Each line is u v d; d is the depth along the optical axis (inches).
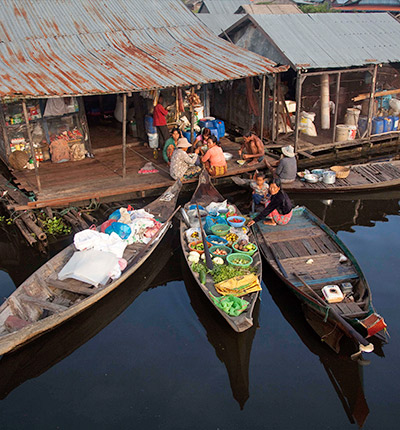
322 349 251.0
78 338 266.4
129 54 492.4
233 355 249.4
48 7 521.3
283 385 226.8
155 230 353.4
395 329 260.8
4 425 209.9
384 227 386.0
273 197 349.1
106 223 347.6
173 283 318.3
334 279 288.5
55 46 483.5
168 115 543.5
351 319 243.6
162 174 452.1
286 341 257.8
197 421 207.9
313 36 539.5
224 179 471.2
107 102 682.2
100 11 541.3
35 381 235.5
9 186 435.8
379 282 303.9
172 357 248.7
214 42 543.8
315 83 565.9
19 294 274.1
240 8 1012.5
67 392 227.3
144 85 414.0
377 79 587.8
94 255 300.8
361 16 599.8
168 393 224.4
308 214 375.9
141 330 271.6
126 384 230.8
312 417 208.1
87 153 510.6
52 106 471.2
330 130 566.9
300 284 283.9
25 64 442.0
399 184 464.4
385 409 211.6
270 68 479.8
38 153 484.4
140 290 311.6
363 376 231.3
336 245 331.3
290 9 1043.3
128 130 601.9
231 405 215.9
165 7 581.0
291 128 572.4
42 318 270.7
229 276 283.4
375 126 562.9
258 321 275.0
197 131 543.8
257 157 482.3
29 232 375.2
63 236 377.4
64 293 293.4
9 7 505.7
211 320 278.2
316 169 499.8
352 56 515.5
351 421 205.0
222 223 357.4
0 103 444.8
